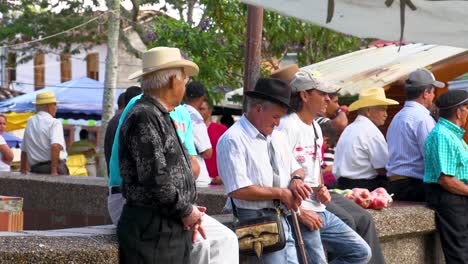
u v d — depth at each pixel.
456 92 7.56
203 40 14.91
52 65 41.28
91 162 17.28
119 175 4.86
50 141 11.25
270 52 16.30
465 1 4.78
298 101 6.00
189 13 22.38
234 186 5.42
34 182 9.82
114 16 21.61
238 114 17.58
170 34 15.02
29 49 35.19
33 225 9.77
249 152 5.48
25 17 32.56
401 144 8.01
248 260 5.73
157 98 4.73
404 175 7.97
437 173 7.56
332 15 4.80
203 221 5.16
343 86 12.80
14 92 33.81
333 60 14.98
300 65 16.80
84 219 9.41
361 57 14.77
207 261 4.94
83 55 40.16
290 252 5.55
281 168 5.62
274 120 5.47
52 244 4.35
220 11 14.91
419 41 5.08
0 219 6.20
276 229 5.41
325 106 6.02
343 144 7.97
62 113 24.52
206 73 14.75
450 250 7.62
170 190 4.45
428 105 8.12
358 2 4.80
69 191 9.50
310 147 6.02
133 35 35.69
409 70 12.99
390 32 4.98
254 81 7.43
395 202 7.91
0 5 33.34
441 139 7.54
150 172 4.43
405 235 7.49
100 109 24.58
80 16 32.47
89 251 4.34
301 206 5.89
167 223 4.53
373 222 6.56
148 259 4.49
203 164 8.88
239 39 15.24
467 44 5.07
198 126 8.72
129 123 4.52
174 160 4.53
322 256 5.86
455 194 7.59
